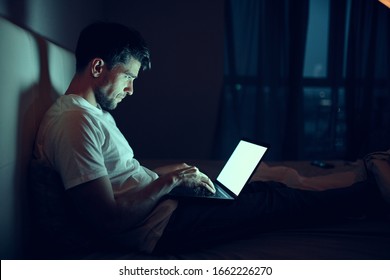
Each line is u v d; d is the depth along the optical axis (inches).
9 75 34.2
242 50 117.2
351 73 115.3
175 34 116.8
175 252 39.5
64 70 57.4
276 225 43.8
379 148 116.2
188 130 119.6
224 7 116.1
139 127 119.2
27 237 39.1
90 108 41.9
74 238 37.8
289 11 114.0
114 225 35.8
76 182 35.5
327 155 120.3
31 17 52.6
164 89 118.1
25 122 38.7
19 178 36.5
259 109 116.3
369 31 115.6
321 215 44.6
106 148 41.2
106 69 44.1
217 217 40.9
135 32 46.6
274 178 57.5
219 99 118.3
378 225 45.4
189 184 42.9
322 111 120.0
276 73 115.7
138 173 45.5
